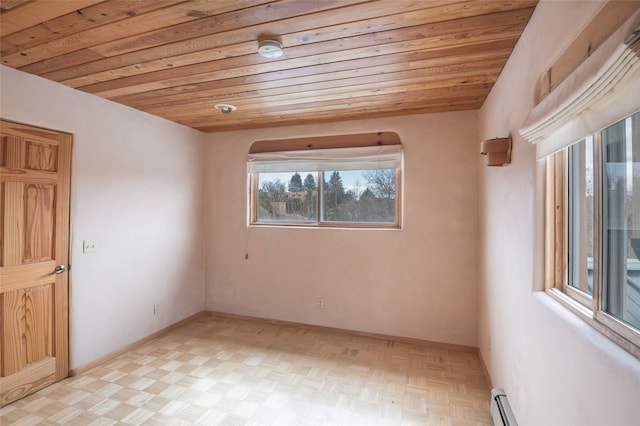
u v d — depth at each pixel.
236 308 3.83
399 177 3.27
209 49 1.85
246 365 2.71
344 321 3.38
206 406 2.15
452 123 3.03
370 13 1.49
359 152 3.32
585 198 1.22
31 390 2.26
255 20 1.56
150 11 1.49
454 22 1.56
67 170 2.48
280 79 2.28
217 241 3.91
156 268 3.27
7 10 1.49
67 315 2.49
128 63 2.05
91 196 2.65
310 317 3.51
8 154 2.15
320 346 3.08
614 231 0.97
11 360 2.17
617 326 0.91
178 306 3.56
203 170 3.93
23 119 2.19
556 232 1.40
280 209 3.73
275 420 2.02
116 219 2.86
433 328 3.09
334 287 3.42
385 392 2.32
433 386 2.40
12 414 2.05
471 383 2.45
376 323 3.28
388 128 3.22
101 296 2.73
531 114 1.34
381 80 2.29
